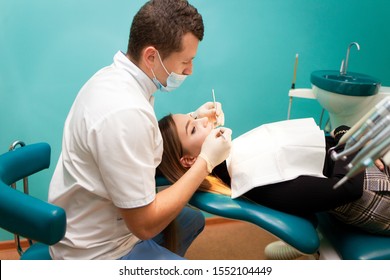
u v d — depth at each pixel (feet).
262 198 3.70
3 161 3.66
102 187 3.21
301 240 3.29
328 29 6.54
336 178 3.55
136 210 3.09
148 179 3.09
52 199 3.47
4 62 5.51
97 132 2.95
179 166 4.09
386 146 1.99
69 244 3.49
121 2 5.61
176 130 4.03
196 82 6.34
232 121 6.78
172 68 3.38
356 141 2.30
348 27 6.61
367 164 2.01
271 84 6.68
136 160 3.01
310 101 6.97
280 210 3.67
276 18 6.26
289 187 3.56
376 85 4.99
